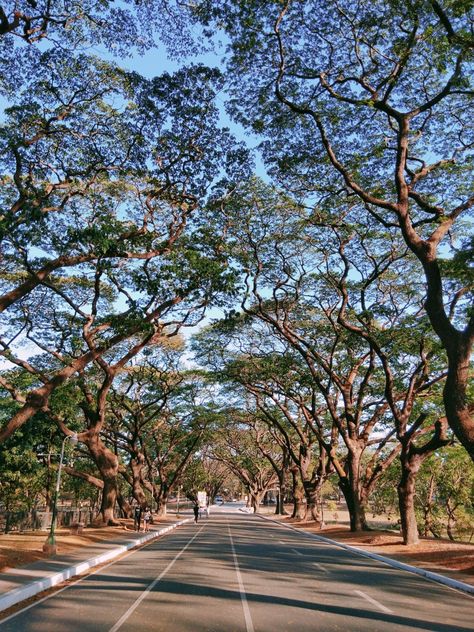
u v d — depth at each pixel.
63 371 20.64
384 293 31.58
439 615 9.65
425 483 41.62
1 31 15.19
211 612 9.38
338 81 18.02
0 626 8.43
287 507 94.62
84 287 31.86
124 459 56.56
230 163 22.77
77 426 35.03
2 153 19.92
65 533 27.28
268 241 28.92
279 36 17.05
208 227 25.31
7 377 33.75
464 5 14.00
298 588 12.27
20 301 30.20
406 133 16.73
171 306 25.69
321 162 21.41
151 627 8.27
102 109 20.66
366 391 33.41
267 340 39.09
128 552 20.83
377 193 21.14
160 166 22.64
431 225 25.62
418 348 26.89
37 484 33.53
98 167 21.94
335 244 28.89
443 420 24.11
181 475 62.00
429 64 17.56
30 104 19.11
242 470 81.50
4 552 16.38
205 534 31.53
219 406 52.44
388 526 47.56
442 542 25.09
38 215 17.64
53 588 12.25
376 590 12.45
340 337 31.64
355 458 32.69
